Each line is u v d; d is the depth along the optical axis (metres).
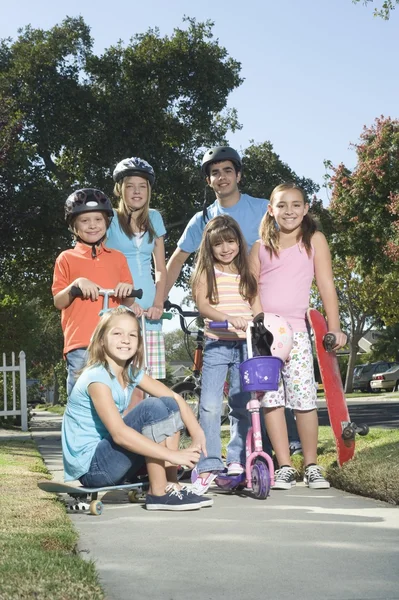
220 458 4.67
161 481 4.04
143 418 3.91
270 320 4.71
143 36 24.42
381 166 28.97
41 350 46.72
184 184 23.83
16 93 23.47
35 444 9.00
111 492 4.81
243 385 4.41
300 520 3.63
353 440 4.98
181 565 2.75
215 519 3.71
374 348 52.19
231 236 4.86
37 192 21.48
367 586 2.45
